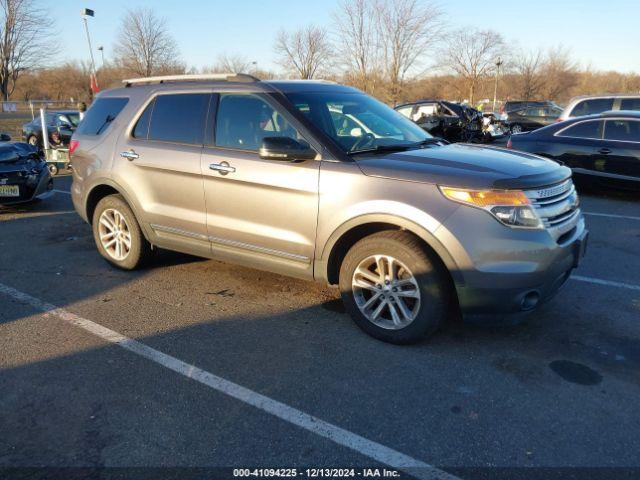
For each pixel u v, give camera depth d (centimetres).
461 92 4634
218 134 431
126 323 411
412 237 352
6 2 5225
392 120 455
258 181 399
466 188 329
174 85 471
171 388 321
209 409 300
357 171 362
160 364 349
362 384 323
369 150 387
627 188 882
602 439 272
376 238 361
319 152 379
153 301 454
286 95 409
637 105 1136
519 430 280
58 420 291
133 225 505
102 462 259
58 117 1802
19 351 367
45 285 495
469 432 278
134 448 268
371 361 350
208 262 555
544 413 294
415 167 350
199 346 374
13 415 295
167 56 4684
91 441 273
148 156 469
